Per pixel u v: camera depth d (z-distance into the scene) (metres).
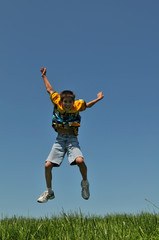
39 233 4.59
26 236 4.34
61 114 5.41
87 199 5.39
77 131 5.48
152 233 4.38
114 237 4.09
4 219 6.20
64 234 4.38
